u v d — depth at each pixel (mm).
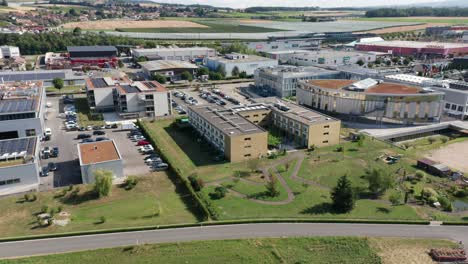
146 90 148500
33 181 89000
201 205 79062
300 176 96812
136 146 116062
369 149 114938
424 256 65438
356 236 70688
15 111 115125
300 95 159500
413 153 113625
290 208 80750
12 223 73625
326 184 92688
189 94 182500
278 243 68250
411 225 74938
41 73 197875
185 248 66375
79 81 199875
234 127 111750
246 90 190750
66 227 72375
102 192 83688
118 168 92562
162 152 107438
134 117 144500
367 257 65125
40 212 77875
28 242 67750
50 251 65188
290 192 88312
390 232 72438
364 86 144375
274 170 100062
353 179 95312
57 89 188250
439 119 139125
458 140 126938
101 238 69125
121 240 68562
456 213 80125
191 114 133125
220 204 82188
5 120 113750
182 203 82938
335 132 118188
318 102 150625
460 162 107562
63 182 92375
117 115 147625
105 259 63250
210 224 73875
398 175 97500
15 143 98438
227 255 64812
